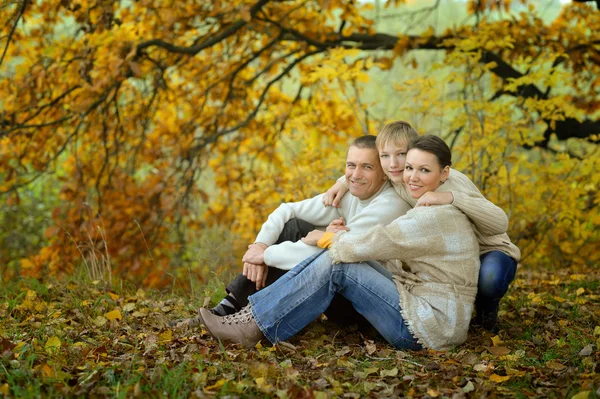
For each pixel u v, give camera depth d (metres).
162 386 2.74
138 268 7.30
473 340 3.61
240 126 8.12
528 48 7.70
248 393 2.75
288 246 3.61
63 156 10.45
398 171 3.53
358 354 3.34
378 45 8.12
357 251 3.35
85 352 3.10
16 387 2.56
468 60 6.75
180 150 7.84
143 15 7.41
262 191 7.75
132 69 6.62
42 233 10.19
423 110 6.68
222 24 7.76
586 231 7.13
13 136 7.56
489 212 3.44
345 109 7.16
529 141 6.70
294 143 8.51
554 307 4.38
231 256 6.39
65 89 7.69
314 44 7.93
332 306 3.79
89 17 7.20
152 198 7.66
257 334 3.40
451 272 3.41
